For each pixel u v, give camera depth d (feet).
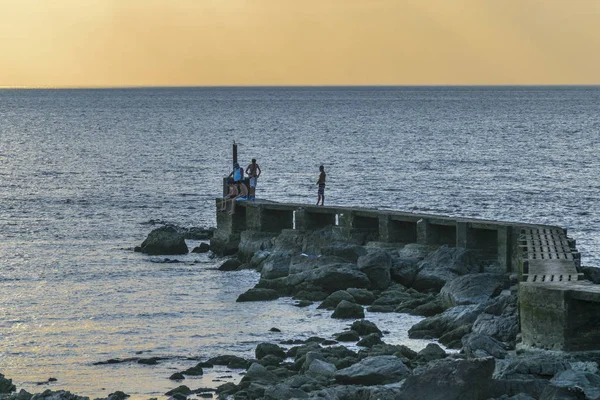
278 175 485.56
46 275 229.66
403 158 582.76
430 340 158.20
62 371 146.10
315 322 176.35
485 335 136.05
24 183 447.42
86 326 176.24
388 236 228.22
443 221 216.13
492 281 176.76
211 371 143.43
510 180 455.22
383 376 120.26
